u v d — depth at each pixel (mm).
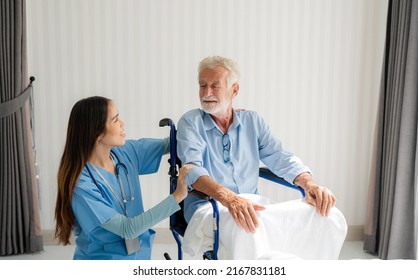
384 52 3191
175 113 3432
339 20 3445
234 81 2072
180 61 3389
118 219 1839
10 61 3107
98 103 1907
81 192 1855
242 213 1722
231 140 2121
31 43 3301
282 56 3443
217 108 2047
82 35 3324
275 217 1814
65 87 3355
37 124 3371
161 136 3445
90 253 1932
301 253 1873
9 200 3174
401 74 3000
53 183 3432
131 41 3354
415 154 2980
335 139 3553
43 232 3455
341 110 3527
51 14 3293
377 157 3260
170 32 3365
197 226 1853
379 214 3295
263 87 3457
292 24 3426
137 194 2084
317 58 3465
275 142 2197
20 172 3197
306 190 1962
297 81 3475
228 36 3396
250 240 1737
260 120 2219
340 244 1889
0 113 3100
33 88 3332
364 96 3525
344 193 3607
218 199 1787
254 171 2162
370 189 3307
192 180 1876
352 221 3635
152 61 3379
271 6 3398
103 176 1952
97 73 3361
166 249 3398
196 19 3367
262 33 3414
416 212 2982
